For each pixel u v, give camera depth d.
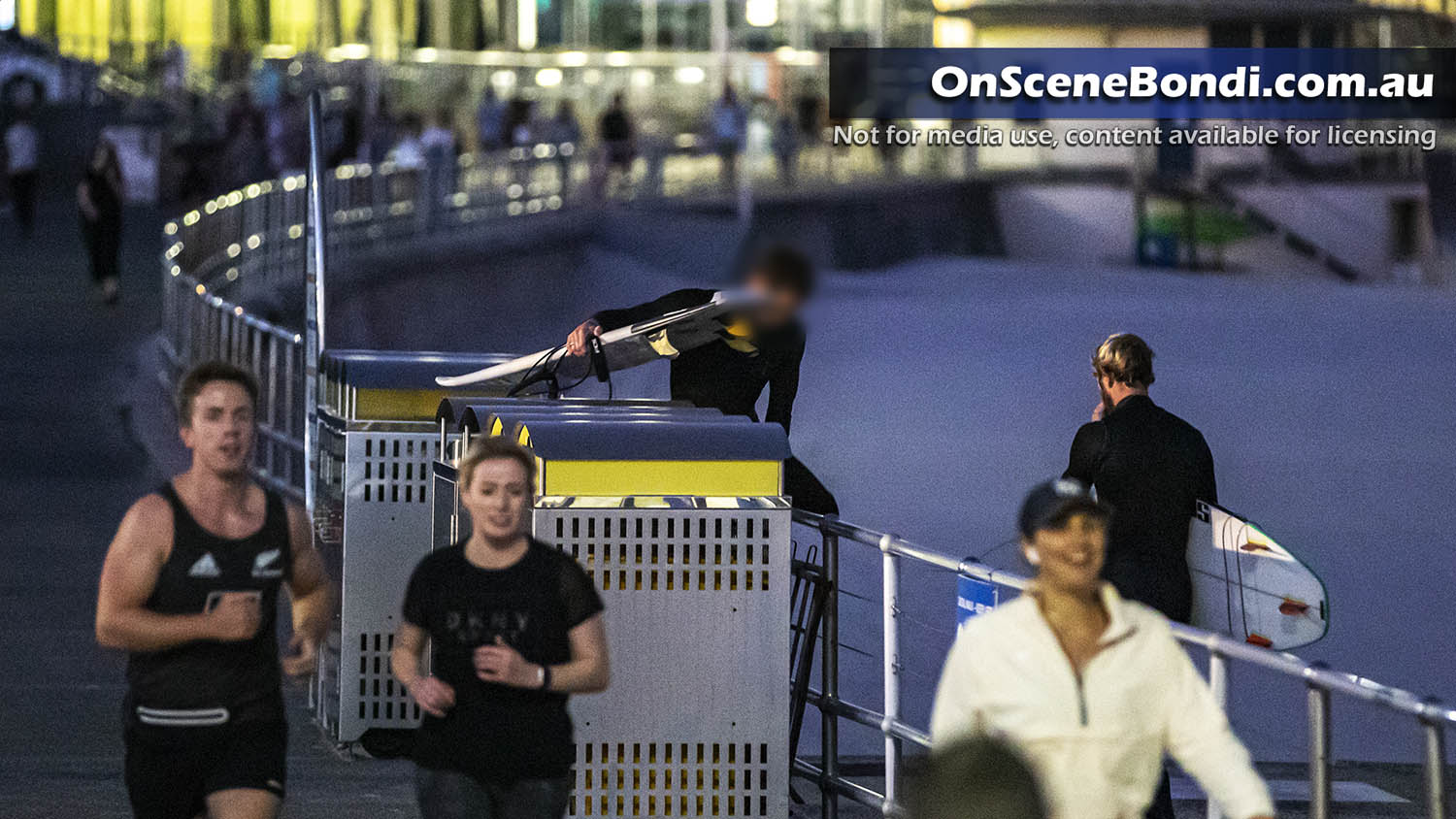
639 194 94.94
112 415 44.47
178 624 11.88
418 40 129.75
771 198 103.88
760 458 15.73
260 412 39.97
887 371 78.94
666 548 15.61
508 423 16.20
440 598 12.37
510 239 78.94
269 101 93.88
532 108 98.31
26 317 56.81
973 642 10.96
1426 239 127.25
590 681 12.40
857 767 20.34
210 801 12.09
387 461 20.14
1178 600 16.80
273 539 12.13
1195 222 125.81
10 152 71.19
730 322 17.98
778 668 15.75
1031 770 6.48
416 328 71.62
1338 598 38.28
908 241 116.88
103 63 111.31
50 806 17.72
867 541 16.70
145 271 66.56
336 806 18.17
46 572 30.62
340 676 20.23
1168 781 16.78
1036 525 10.77
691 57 133.62
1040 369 80.75
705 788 15.73
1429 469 58.59
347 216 68.06
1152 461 16.86
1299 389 78.38
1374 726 26.67
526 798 12.37
